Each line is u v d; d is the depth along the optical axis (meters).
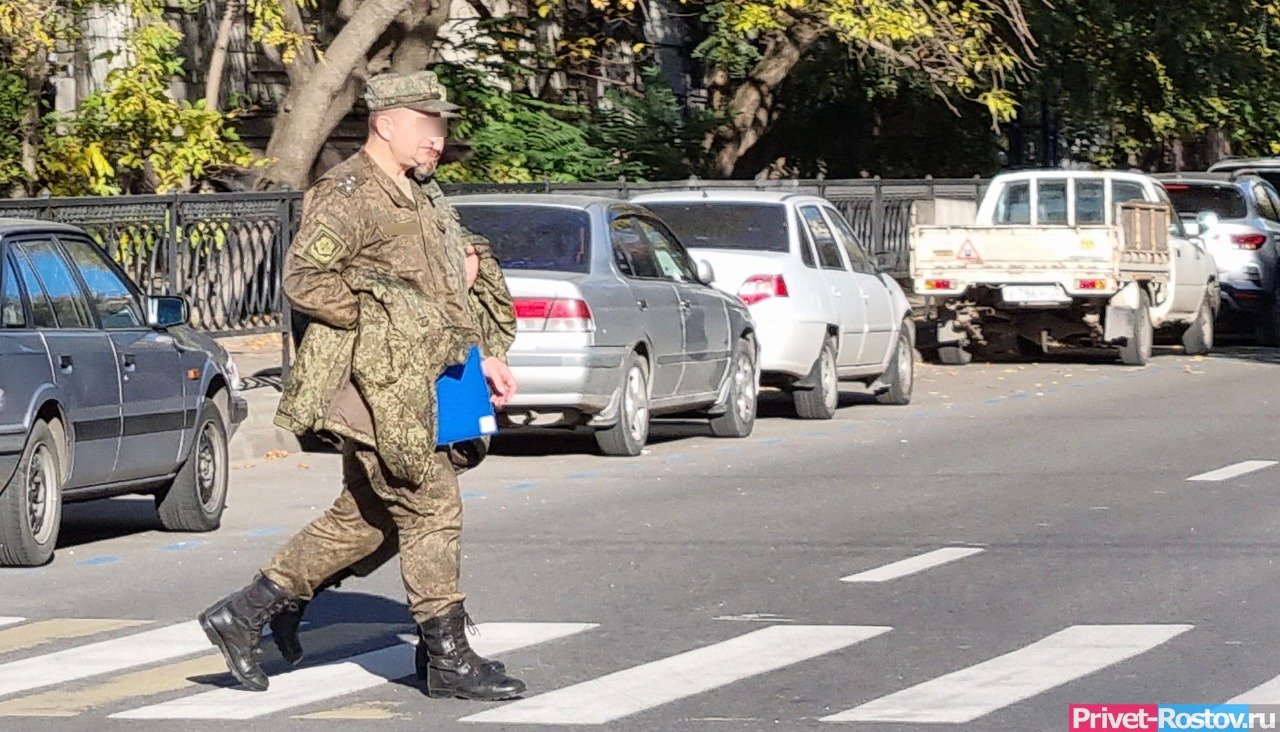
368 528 19.83
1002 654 21.98
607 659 22.09
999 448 44.06
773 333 49.22
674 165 85.12
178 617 25.47
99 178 58.31
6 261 29.22
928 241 67.12
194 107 61.53
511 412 41.28
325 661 22.25
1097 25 98.88
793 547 30.23
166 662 22.45
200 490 33.41
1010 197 72.75
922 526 32.25
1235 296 77.50
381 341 18.64
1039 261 65.75
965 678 20.77
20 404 28.69
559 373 40.56
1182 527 31.59
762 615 24.67
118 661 22.53
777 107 98.19
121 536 33.19
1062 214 72.06
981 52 84.50
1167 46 103.94
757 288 49.31
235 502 37.22
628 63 88.88
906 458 42.50
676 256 46.25
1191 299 72.38
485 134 78.50
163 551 31.42
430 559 19.53
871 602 25.45
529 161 79.81
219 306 48.59
